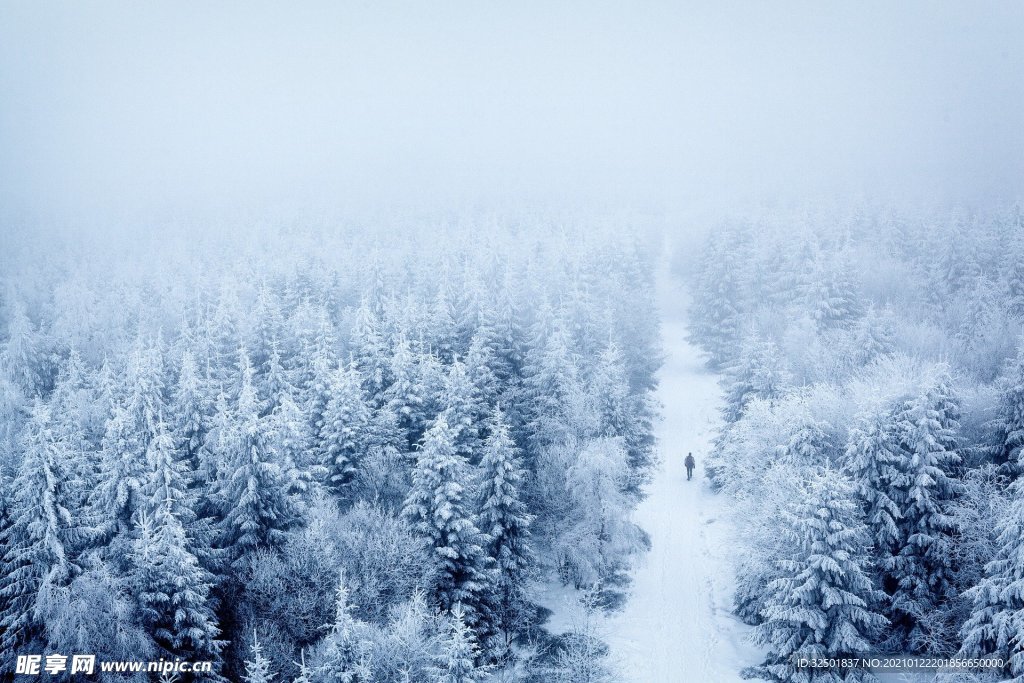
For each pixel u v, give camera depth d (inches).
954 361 2138.3
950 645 1190.9
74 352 2508.6
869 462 1295.5
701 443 2381.9
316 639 1200.2
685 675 1299.2
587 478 1614.2
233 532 1311.5
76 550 1135.6
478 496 1444.4
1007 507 1119.0
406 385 1887.3
